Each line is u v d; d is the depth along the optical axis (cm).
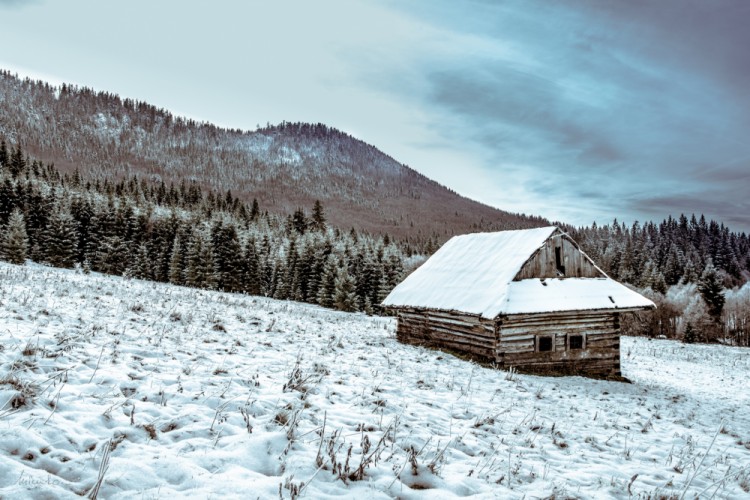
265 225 11206
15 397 527
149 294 1955
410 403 876
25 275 1875
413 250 14975
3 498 364
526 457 693
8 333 809
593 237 19462
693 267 11169
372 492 486
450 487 531
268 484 461
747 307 7181
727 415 1392
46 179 12262
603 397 1385
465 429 775
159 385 699
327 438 601
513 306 1681
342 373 1027
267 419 639
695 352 3903
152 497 411
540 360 1736
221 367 867
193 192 16738
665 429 1051
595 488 605
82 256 7231
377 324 3117
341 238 10238
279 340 1343
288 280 7519
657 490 616
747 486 692
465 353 1817
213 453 509
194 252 6706
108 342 901
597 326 1828
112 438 492
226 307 2034
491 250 2095
